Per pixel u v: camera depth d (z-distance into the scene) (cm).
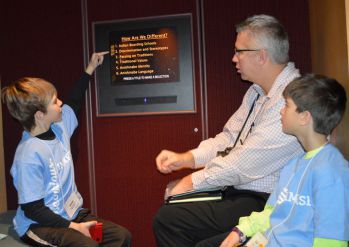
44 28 252
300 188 130
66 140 200
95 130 252
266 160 166
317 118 129
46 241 173
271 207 145
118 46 242
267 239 136
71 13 247
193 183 177
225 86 232
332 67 149
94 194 255
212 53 231
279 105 165
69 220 185
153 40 237
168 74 237
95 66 237
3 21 257
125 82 243
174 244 177
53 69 253
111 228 196
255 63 178
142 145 246
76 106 226
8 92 182
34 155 177
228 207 174
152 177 247
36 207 173
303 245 126
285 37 176
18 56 257
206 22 230
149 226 250
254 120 184
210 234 176
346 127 136
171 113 239
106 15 242
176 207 178
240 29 181
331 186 119
